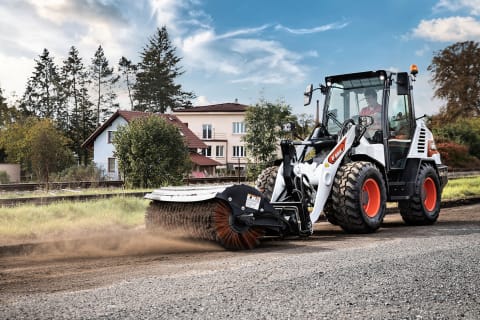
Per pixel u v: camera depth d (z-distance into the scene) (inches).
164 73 2628.0
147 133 970.7
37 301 158.9
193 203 267.7
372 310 150.5
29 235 302.7
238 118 2087.8
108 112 2593.5
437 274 193.5
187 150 1037.2
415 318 144.2
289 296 163.8
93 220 356.5
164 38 2657.5
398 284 179.0
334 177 315.9
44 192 672.4
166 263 225.0
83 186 831.7
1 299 162.9
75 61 2544.3
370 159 340.8
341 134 330.0
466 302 159.5
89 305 153.5
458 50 1927.9
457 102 1888.5
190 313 146.0
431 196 388.8
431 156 397.7
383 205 328.8
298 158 320.2
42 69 2541.8
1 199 466.9
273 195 309.9
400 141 367.6
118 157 986.1
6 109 1825.8
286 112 1133.7
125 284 180.5
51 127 1599.4
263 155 1122.7
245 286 175.6
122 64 2706.7
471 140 1644.9
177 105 2669.8
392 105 359.3
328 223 402.3
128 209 422.3
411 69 380.2
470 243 265.9
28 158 1606.8
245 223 261.1
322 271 197.8
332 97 370.0
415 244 264.5
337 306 153.9
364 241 282.0
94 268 216.7
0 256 258.1
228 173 1582.2
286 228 284.4
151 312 146.7
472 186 718.5
